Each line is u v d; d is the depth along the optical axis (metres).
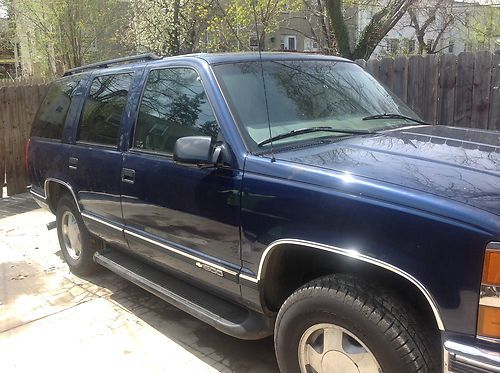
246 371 3.32
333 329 2.48
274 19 14.89
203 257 3.15
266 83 3.38
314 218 2.48
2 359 3.57
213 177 3.01
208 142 2.91
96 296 4.57
